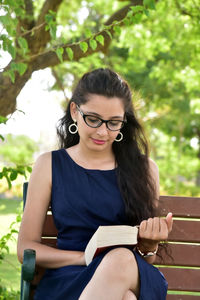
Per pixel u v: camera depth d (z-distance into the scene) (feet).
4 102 12.94
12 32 10.16
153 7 11.50
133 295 6.85
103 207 8.19
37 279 8.41
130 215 8.24
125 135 8.68
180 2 21.38
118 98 7.92
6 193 32.60
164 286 7.47
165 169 59.16
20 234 8.05
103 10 34.63
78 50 13.44
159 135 65.00
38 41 13.47
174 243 8.98
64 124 9.05
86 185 8.26
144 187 8.41
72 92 8.44
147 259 8.07
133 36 28.96
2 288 11.43
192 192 55.67
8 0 10.19
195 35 26.27
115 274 6.85
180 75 32.53
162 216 8.95
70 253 7.79
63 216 8.16
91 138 8.02
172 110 53.83
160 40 29.17
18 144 44.55
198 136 64.39
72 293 7.30
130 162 8.52
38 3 21.44
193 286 8.87
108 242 7.03
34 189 8.25
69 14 31.12
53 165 8.36
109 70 8.22
